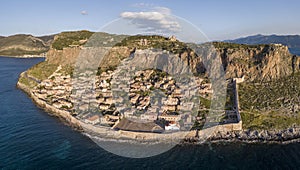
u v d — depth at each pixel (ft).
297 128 450.71
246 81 639.76
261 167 338.13
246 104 524.52
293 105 515.91
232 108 512.63
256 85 613.52
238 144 403.34
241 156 366.84
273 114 485.97
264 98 546.26
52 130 448.24
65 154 359.05
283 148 393.50
